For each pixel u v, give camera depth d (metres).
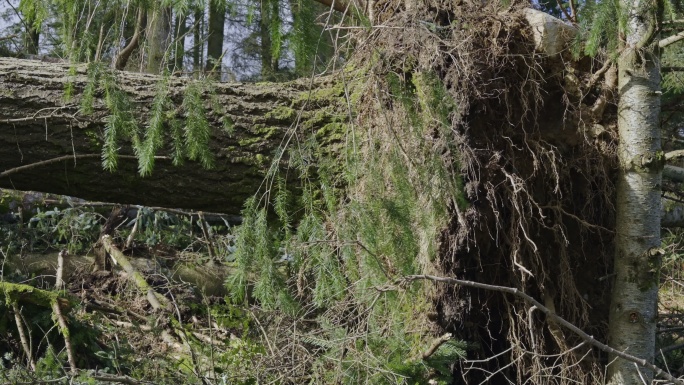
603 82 3.60
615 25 2.96
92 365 3.89
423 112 3.29
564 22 3.55
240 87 3.79
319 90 3.81
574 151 3.58
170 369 3.73
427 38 3.27
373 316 3.08
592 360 3.50
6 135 3.47
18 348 3.83
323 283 2.98
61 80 3.58
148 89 3.57
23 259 5.35
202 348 3.89
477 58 3.34
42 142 3.50
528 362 3.46
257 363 3.30
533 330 3.43
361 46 3.24
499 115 3.41
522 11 3.47
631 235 3.37
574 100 3.57
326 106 3.74
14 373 3.19
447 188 3.07
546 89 3.57
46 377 3.28
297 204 3.58
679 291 5.17
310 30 2.81
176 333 4.46
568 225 3.63
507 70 3.44
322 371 3.10
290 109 3.72
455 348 3.14
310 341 3.14
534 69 3.38
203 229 5.64
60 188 3.66
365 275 3.00
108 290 5.28
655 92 3.38
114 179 3.60
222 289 5.53
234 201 3.70
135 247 5.72
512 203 3.35
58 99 3.51
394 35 3.30
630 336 3.34
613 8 2.82
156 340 4.34
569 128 3.54
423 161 3.10
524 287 3.38
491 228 3.41
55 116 3.49
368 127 3.47
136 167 3.57
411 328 3.31
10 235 5.48
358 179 3.26
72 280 5.39
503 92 3.39
